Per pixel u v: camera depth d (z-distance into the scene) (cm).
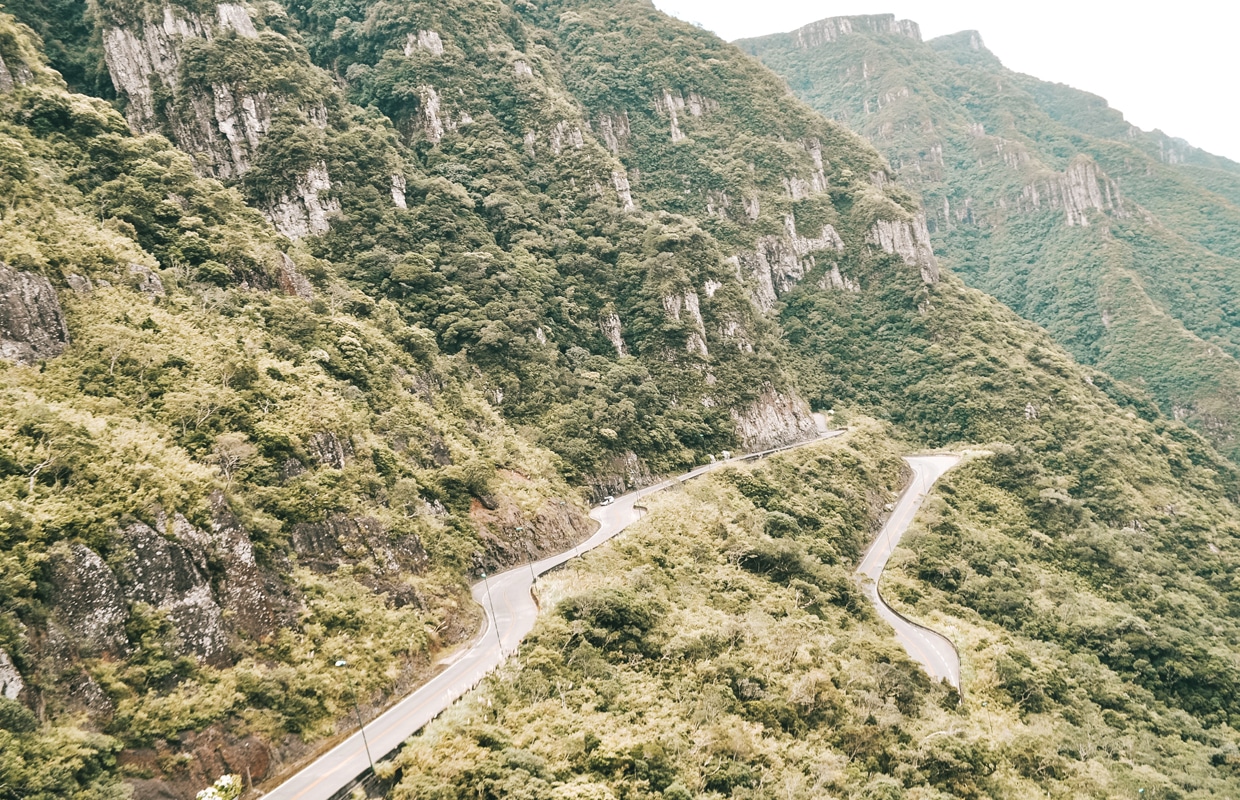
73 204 7362
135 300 6369
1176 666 8594
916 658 7481
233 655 4253
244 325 7106
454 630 5634
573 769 4384
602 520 8562
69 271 6053
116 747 3362
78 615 3694
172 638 3975
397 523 6066
